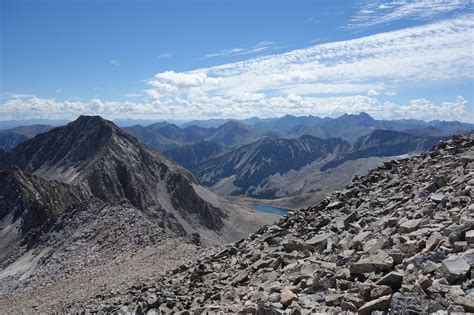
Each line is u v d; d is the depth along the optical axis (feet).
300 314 39.29
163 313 54.44
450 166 71.97
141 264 146.10
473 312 31.94
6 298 205.87
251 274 60.95
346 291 41.65
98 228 283.59
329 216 73.61
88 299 95.81
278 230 79.71
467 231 42.57
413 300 34.58
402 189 72.59
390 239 49.32
